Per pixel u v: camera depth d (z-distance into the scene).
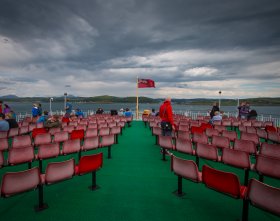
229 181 2.58
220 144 5.41
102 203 3.25
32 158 4.27
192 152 4.90
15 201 3.30
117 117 12.51
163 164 5.35
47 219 2.78
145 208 3.11
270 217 2.89
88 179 4.28
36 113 11.99
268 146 4.55
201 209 3.09
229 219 2.82
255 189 2.28
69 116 13.72
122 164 5.34
